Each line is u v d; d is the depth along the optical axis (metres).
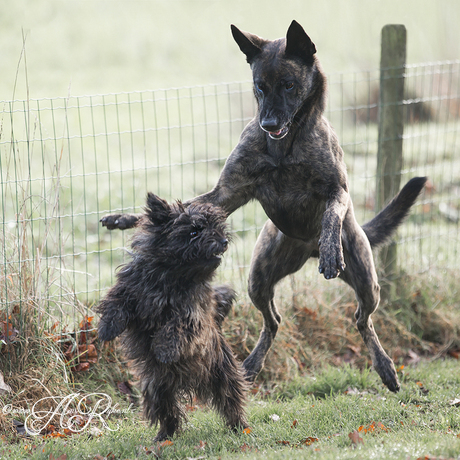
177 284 6.95
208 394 7.48
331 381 9.51
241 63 34.91
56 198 9.03
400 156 11.93
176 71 34.25
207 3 41.41
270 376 10.06
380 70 11.72
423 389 9.21
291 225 8.53
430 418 7.89
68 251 14.16
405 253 12.90
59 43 36.19
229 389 7.53
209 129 26.28
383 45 11.61
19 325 8.56
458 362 10.87
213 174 20.38
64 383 8.46
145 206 7.17
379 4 31.62
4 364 8.38
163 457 6.53
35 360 8.52
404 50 11.61
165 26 40.03
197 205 7.10
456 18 30.94
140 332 7.07
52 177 9.20
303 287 11.31
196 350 6.97
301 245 9.03
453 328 11.75
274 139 7.97
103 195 17.75
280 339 10.36
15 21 38.41
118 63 35.03
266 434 7.21
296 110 7.81
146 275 6.88
